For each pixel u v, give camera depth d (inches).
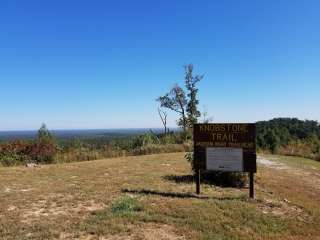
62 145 1075.3
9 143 874.8
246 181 518.3
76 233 298.5
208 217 354.0
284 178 633.6
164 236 304.5
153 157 885.2
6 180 532.4
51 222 322.3
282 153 1283.2
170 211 363.9
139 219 335.9
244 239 316.5
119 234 301.1
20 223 319.9
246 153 436.5
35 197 413.7
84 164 745.0
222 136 442.6
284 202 446.0
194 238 305.6
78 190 451.2
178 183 510.3
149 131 1389.0
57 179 541.3
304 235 345.7
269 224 357.7
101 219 331.9
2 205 378.3
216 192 462.9
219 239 308.8
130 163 748.6
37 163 847.1
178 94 1978.3
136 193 437.4
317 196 534.9
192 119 1755.7
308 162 1031.0
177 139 1339.8
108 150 1099.3
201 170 485.4
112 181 517.3
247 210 383.9
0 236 289.9
